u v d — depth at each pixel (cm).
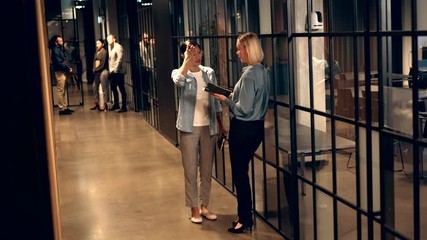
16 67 117
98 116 1280
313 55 395
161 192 641
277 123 469
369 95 312
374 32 301
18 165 118
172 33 851
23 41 116
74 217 560
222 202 587
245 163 472
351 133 361
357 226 343
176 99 880
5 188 118
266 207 511
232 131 462
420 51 270
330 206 385
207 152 521
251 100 441
